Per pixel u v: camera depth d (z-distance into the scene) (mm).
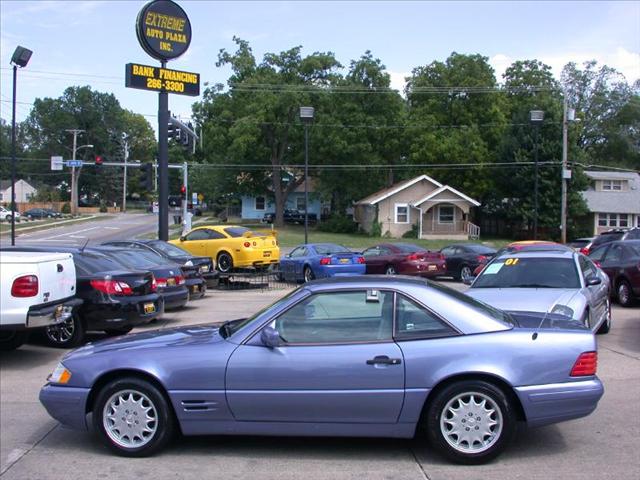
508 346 4848
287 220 67188
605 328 11062
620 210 50594
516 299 8609
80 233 54938
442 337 4918
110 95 117812
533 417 4820
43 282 8180
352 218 60969
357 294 5117
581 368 4867
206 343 5145
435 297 5078
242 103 51844
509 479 4590
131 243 16875
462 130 52125
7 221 72562
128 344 5410
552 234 48781
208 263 17828
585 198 51781
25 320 7875
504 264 10008
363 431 4891
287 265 22266
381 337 4949
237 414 4961
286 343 4988
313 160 53781
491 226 55531
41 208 91625
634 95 76438
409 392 4801
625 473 4691
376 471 4777
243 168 55781
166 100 24766
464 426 4840
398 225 50750
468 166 50719
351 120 51281
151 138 123125
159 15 24094
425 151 51031
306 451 5219
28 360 9133
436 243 44750
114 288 10000
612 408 6379
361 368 4828
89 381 5160
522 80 59094
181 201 33594
